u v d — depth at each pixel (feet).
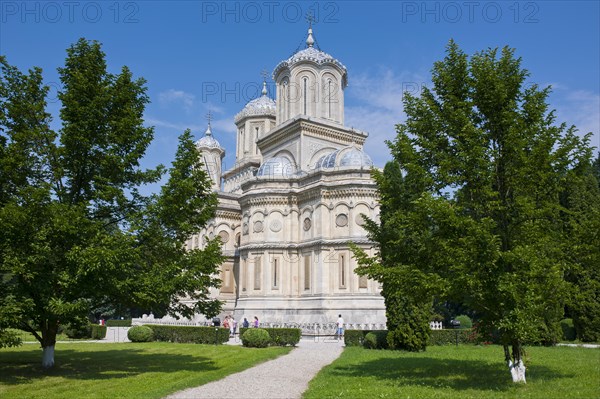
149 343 116.57
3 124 67.05
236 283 189.88
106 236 62.03
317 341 123.85
